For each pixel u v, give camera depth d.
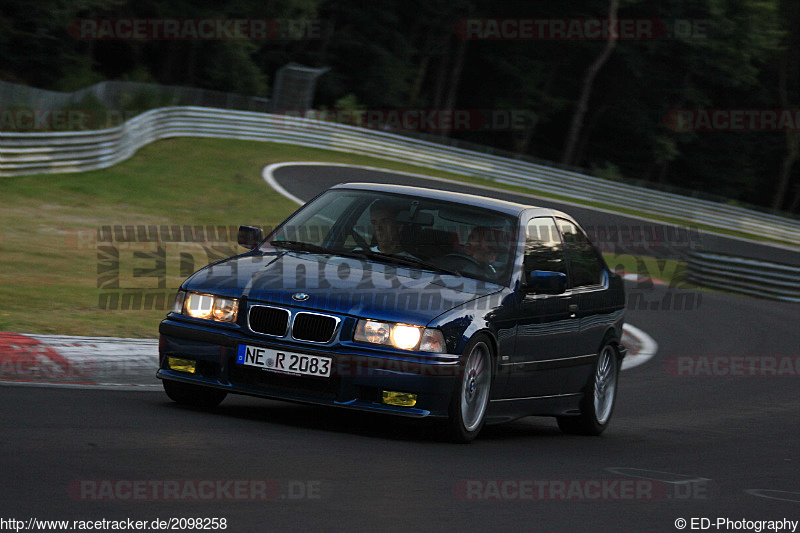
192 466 11.70
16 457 11.26
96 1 93.56
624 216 98.94
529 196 97.44
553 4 147.62
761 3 148.38
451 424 15.02
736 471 16.11
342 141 97.50
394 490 11.73
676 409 23.45
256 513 10.02
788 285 63.53
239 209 58.59
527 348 16.73
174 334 15.42
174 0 110.50
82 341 20.09
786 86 176.12
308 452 13.29
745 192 179.00
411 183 85.81
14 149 54.84
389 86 137.75
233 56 114.62
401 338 14.68
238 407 16.78
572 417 19.17
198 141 83.94
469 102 156.62
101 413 14.49
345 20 138.00
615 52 150.75
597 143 169.00
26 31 92.88
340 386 14.55
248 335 14.95
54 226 42.56
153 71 121.56
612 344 20.00
